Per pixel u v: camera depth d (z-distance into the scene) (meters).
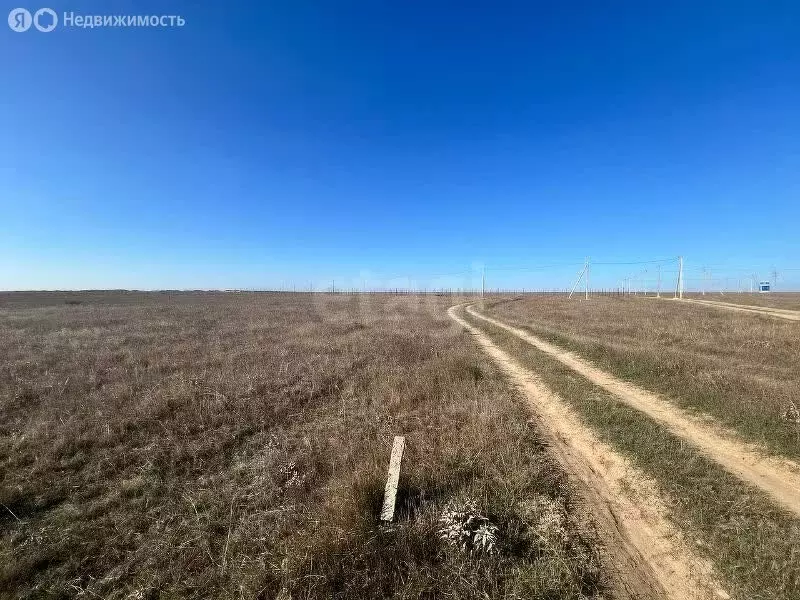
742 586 3.79
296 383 11.40
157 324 25.64
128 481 6.34
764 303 47.00
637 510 5.18
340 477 5.93
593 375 12.28
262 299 59.72
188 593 4.22
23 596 4.26
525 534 4.55
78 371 12.21
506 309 43.41
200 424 8.41
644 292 95.06
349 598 3.74
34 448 7.31
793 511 4.95
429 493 5.39
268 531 4.97
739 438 7.17
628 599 3.77
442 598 3.72
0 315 32.03
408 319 30.69
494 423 7.59
